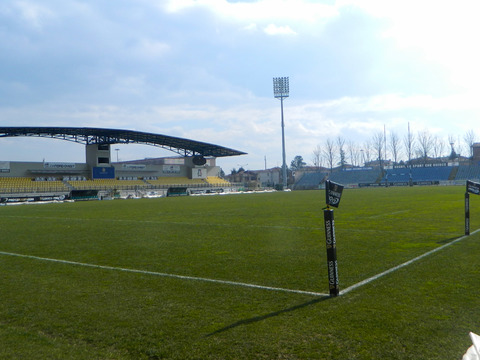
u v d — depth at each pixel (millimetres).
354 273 6816
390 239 10625
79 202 43688
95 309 5164
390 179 88188
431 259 7754
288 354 3738
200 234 12797
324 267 7367
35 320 4809
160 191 62250
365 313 4734
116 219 19438
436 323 4352
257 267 7504
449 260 7609
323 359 3619
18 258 9047
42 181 54781
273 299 5434
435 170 84062
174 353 3830
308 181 100375
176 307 5176
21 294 5965
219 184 75625
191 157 73000
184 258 8609
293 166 155875
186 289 6055
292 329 4312
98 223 17500
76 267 7879
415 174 85562
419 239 10453
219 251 9430
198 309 5078
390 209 21203
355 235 11547
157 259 8570
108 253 9477
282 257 8453
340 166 117188
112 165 61156
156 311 5031
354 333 4152
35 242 11711
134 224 16625
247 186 95375
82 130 50906
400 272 6746
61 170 56969
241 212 22250
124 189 60281
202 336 4199
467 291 5504
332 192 5512
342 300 5289
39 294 5941
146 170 67312
